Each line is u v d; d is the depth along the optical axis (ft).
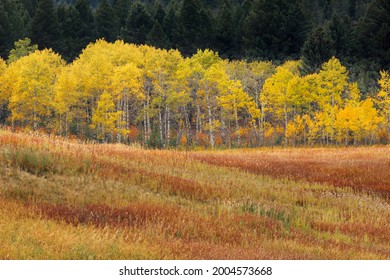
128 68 229.66
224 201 76.69
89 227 49.19
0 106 264.93
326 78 291.79
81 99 258.37
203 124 300.20
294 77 269.23
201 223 59.00
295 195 91.30
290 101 264.11
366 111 257.75
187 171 101.14
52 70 279.08
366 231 68.39
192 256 43.39
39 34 426.10
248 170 116.47
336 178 115.75
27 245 39.29
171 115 291.38
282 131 304.09
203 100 273.13
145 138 246.27
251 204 76.38
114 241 44.27
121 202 67.77
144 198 72.13
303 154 186.50
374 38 408.46
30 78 233.35
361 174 123.54
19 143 85.97
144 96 237.04
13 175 70.69
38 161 76.84
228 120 289.12
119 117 238.89
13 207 52.29
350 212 81.87
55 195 66.85
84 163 82.94
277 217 72.18
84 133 259.39
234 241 53.47
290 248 53.01
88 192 70.54
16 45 346.74
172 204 69.67
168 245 45.88
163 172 92.53
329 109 268.41
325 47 389.19
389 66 392.27
